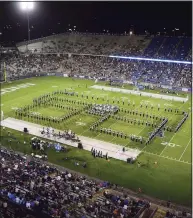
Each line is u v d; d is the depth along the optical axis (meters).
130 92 91.00
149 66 107.50
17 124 63.38
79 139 56.62
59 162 48.31
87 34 133.88
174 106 77.81
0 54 116.69
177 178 44.56
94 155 50.41
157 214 34.59
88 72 110.31
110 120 65.94
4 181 37.12
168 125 64.19
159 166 47.84
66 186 37.06
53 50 124.12
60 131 59.91
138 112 71.56
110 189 40.28
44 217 30.53
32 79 105.19
